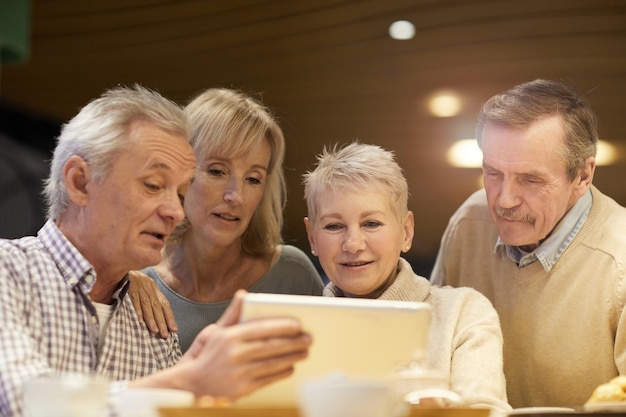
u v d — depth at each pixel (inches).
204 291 100.7
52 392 52.6
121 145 73.5
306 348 59.0
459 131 241.9
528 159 86.0
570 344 90.6
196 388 58.7
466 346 80.7
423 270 283.3
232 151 94.9
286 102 241.4
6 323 67.4
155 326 82.4
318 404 49.4
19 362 64.3
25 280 72.4
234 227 96.5
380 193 83.7
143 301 83.5
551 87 90.2
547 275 92.4
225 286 101.1
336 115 246.8
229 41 216.4
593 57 204.5
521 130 86.6
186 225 99.0
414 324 59.6
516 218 88.2
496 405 73.8
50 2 205.2
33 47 221.1
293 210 266.4
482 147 89.4
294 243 269.1
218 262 100.3
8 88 242.1
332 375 51.9
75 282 74.0
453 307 84.1
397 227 84.9
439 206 274.4
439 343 81.3
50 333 72.2
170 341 83.7
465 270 100.1
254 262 103.0
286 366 58.7
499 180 88.6
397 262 86.8
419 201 274.4
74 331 73.8
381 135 251.9
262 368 58.1
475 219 100.6
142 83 236.7
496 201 88.9
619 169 232.7
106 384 54.2
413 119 242.7
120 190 73.7
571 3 193.6
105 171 73.5
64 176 74.7
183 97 240.2
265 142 98.3
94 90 241.3
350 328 59.0
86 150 74.2
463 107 232.5
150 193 74.5
